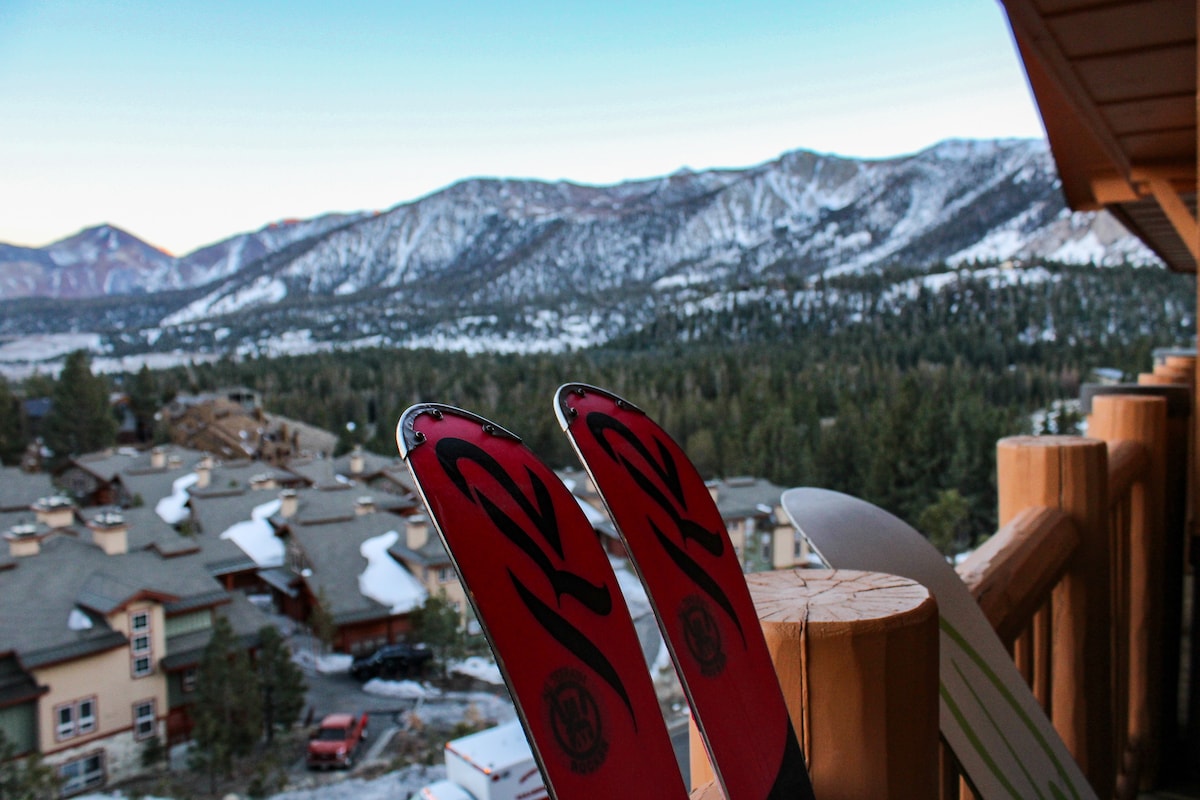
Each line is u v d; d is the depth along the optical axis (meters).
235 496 30.33
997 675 0.86
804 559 24.80
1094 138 2.57
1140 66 2.01
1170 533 2.29
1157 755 2.05
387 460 41.19
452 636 19.61
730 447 43.25
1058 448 1.38
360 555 23.66
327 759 14.34
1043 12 1.77
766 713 0.46
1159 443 2.04
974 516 34.38
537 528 0.36
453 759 9.26
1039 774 0.87
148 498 33.66
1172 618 2.29
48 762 14.45
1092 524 1.38
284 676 15.59
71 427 54.16
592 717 0.35
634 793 0.36
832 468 40.34
